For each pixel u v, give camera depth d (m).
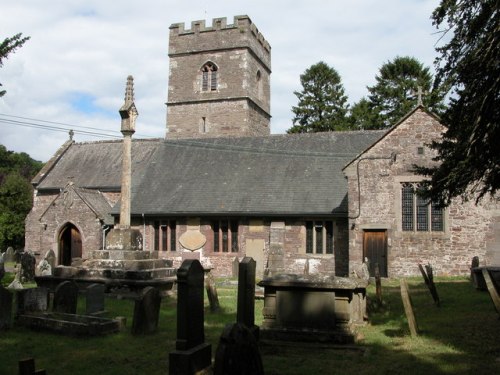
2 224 41.25
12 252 39.44
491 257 22.17
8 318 12.15
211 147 32.81
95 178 33.94
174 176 31.20
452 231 22.67
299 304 10.65
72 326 11.47
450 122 10.32
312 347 10.02
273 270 22.78
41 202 34.59
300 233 26.69
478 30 9.36
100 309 13.95
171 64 39.00
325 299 10.49
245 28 37.41
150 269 19.47
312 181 28.17
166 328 12.32
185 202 28.88
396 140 23.31
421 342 10.21
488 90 9.04
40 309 13.03
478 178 10.23
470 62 9.29
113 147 36.50
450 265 22.58
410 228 23.12
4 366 9.07
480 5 9.36
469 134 9.59
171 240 29.02
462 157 9.98
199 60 38.41
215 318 13.52
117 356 9.73
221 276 27.59
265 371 8.52
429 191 11.39
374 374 8.29
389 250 23.06
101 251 20.02
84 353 10.00
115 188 32.59
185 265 8.70
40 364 9.25
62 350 10.27
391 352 9.62
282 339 10.53
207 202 28.48
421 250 22.86
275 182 28.73
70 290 13.69
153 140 34.94
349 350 9.80
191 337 8.62
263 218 27.33
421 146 22.94
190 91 38.44
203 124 38.09
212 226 28.25
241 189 28.81
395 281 21.39
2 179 53.06
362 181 23.61
